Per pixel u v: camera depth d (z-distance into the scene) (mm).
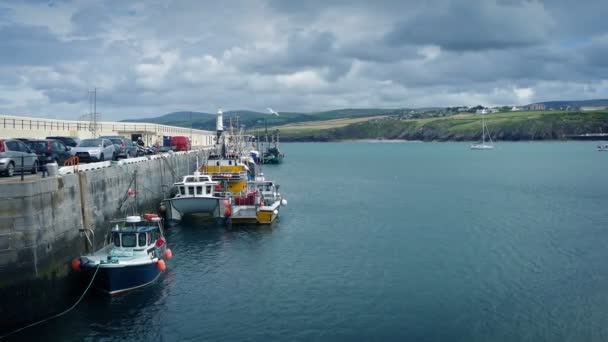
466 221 54438
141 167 47312
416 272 36156
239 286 33062
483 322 28000
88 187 32844
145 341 25641
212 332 26719
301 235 46844
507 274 35562
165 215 51375
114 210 38469
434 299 31156
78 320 27406
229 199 49469
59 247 27484
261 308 29688
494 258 39500
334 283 33875
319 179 102250
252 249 41688
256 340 25969
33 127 58312
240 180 54406
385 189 84312
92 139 46969
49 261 26219
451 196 75125
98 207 34750
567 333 26766
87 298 29797
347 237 46469
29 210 24688
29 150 35469
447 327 27453
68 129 67688
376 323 27906
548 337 26375
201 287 32719
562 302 30578
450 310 29547
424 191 81375
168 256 35375
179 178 65688
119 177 40188
